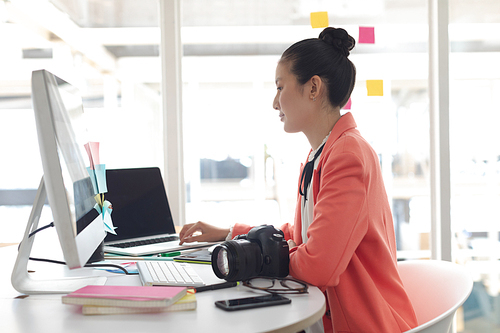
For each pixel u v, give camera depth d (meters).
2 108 2.33
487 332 2.20
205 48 2.35
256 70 2.41
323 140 1.09
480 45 2.16
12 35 2.21
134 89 2.21
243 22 2.35
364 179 0.92
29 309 0.71
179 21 2.15
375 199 0.97
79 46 2.22
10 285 0.89
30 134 2.40
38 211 0.85
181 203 2.15
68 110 0.83
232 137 2.45
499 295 2.18
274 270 0.88
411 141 2.22
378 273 0.95
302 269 0.86
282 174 2.50
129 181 1.48
